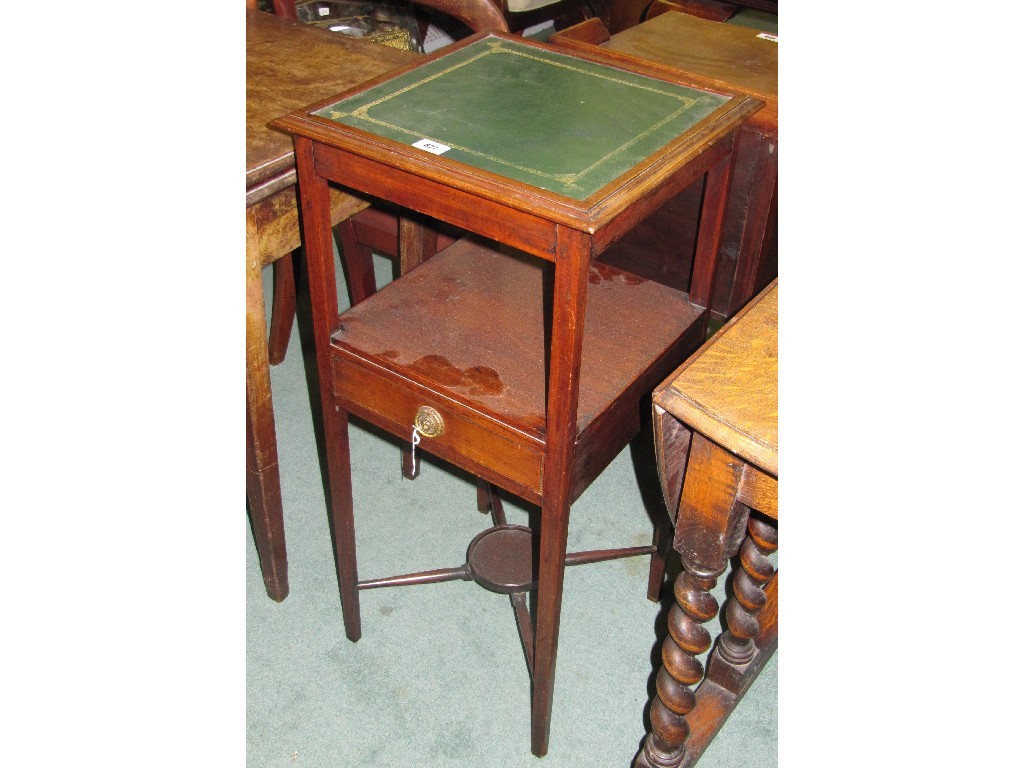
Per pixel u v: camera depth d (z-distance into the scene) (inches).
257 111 54.1
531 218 36.4
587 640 63.2
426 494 74.3
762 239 62.7
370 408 48.7
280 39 65.5
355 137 39.9
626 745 56.9
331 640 62.5
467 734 57.2
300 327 92.2
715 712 55.2
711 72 62.6
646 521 72.7
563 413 40.5
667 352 48.4
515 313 49.9
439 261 54.2
